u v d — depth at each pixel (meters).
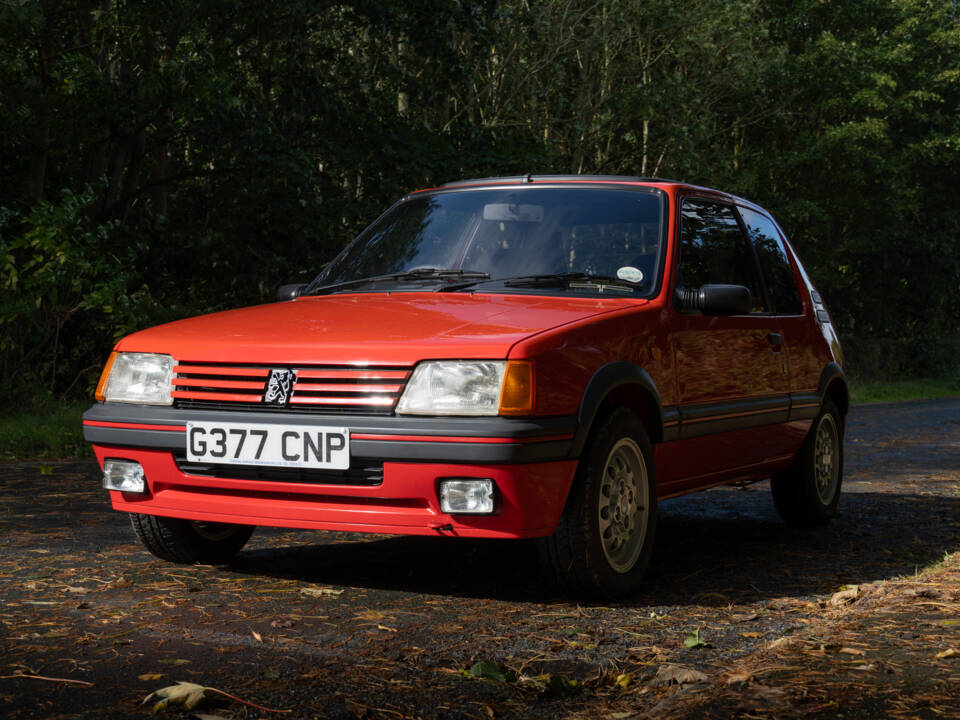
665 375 4.69
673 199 5.25
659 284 4.86
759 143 34.16
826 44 32.00
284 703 2.92
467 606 4.16
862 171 33.12
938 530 6.28
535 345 3.97
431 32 17.67
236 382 4.19
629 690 3.07
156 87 15.58
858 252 35.97
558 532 4.18
